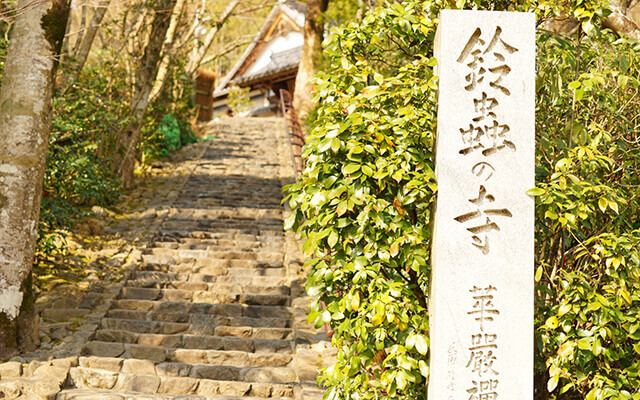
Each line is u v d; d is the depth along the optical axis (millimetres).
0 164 5305
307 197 3668
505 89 3383
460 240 3311
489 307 3297
